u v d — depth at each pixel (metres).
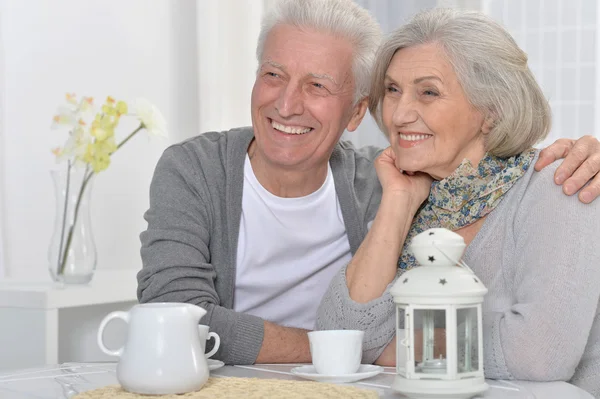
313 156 1.82
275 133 1.80
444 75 1.55
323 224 1.93
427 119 1.55
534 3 3.49
